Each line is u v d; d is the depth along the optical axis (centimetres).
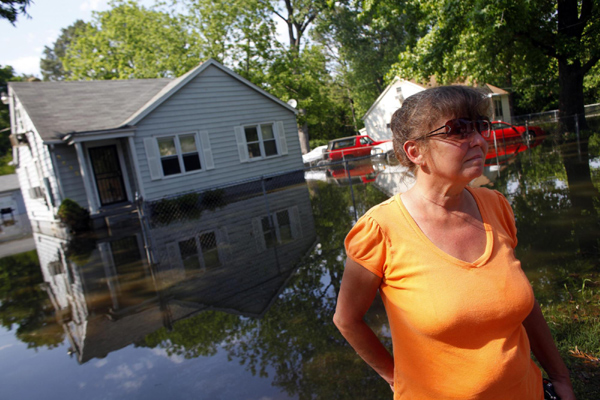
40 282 770
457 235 131
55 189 1437
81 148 1315
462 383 125
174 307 522
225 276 613
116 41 3045
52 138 1323
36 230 1697
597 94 3394
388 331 364
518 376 125
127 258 839
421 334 127
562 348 282
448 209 133
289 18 3300
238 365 353
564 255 447
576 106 1616
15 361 434
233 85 1683
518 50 1617
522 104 3666
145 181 1460
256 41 2533
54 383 372
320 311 439
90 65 3016
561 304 338
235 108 1688
